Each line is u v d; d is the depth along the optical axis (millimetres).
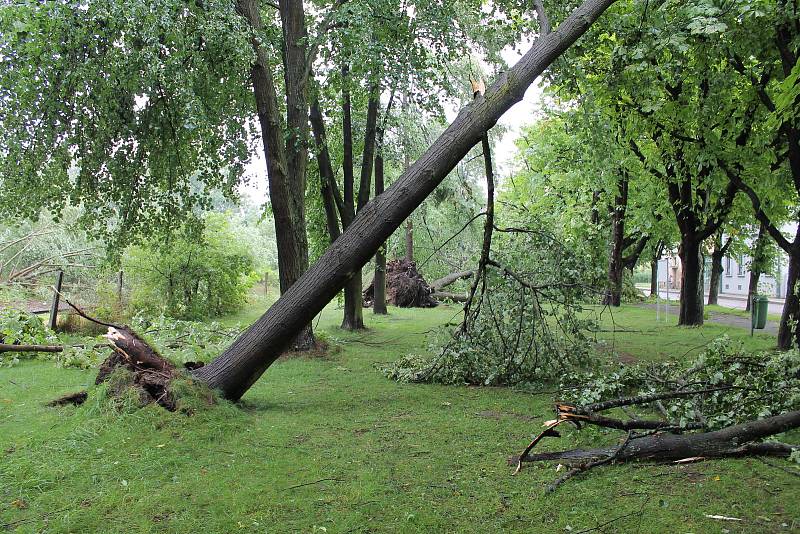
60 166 9492
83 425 5238
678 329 15148
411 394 7352
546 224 8859
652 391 6301
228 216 18953
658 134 12203
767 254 20828
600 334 13836
